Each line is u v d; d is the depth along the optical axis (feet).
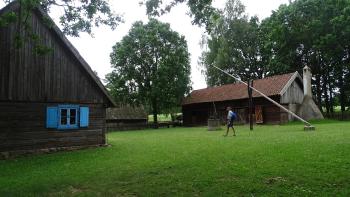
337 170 30.04
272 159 37.06
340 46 146.00
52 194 29.81
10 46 56.13
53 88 61.11
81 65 65.10
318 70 165.89
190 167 36.22
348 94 156.04
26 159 51.83
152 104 171.22
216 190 27.43
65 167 42.01
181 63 166.30
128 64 166.30
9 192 30.37
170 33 167.63
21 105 57.31
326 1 155.33
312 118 128.26
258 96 132.87
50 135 60.44
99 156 50.80
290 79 130.52
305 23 159.12
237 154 42.14
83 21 44.78
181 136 82.58
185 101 171.83
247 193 26.30
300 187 26.58
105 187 31.12
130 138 86.94
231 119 72.84
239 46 197.88
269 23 173.37
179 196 26.86
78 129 64.34
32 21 58.29
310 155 37.65
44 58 60.18
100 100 68.33
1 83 54.85
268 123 130.62
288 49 163.73
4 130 55.16
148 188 29.63
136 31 167.22
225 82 187.83
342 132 65.21
